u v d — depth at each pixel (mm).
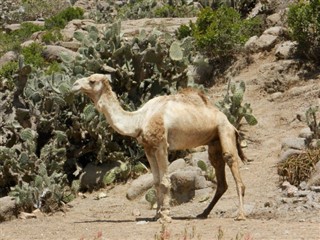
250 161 19000
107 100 14977
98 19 35469
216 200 15500
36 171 18766
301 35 23422
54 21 36031
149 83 20625
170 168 18422
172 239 12625
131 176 19156
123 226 14664
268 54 24672
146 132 14711
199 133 14922
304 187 16344
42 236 14484
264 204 15805
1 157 18844
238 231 13188
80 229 14797
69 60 21297
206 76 24844
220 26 25469
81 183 19125
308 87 22141
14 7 42438
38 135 19812
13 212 17281
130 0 38531
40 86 20359
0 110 20344
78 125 19500
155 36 20750
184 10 33438
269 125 21000
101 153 19188
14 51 30375
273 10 27609
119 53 20391
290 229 13133
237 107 20266
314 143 17719
